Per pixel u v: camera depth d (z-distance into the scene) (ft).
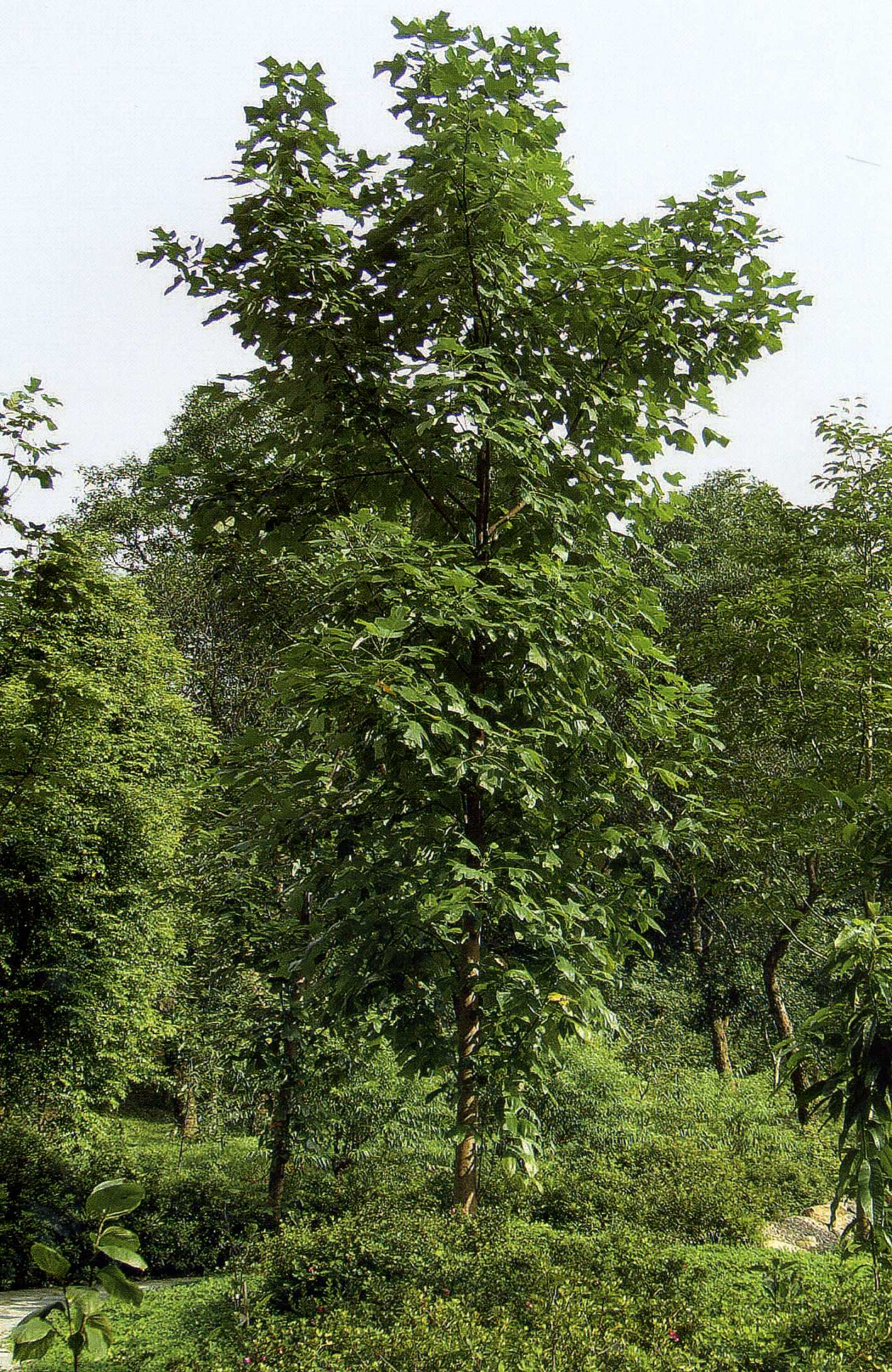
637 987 21.24
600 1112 42.37
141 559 84.84
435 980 18.86
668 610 61.16
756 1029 63.82
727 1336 16.71
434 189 17.60
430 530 21.81
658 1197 30.04
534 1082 19.10
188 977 51.44
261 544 22.45
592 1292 17.75
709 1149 38.55
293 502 21.47
